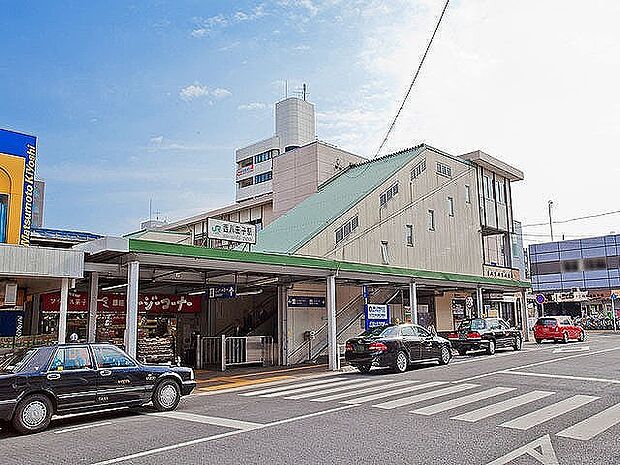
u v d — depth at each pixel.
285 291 23.28
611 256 57.97
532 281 62.16
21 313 17.44
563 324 32.38
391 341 17.94
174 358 22.03
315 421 9.64
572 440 7.79
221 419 10.25
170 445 8.15
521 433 8.27
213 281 22.03
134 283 15.19
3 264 13.11
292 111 94.88
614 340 33.38
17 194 17.00
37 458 7.66
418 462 6.84
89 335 16.69
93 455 7.71
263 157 93.12
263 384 16.31
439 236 31.98
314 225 25.73
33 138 17.64
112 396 10.64
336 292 25.73
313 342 23.94
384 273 22.00
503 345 25.05
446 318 32.34
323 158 36.03
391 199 29.00
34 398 9.62
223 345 20.94
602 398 11.34
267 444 8.00
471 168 36.19
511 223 40.34
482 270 35.47
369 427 8.97
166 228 54.78
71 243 24.52
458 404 10.95
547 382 13.86
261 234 27.84
